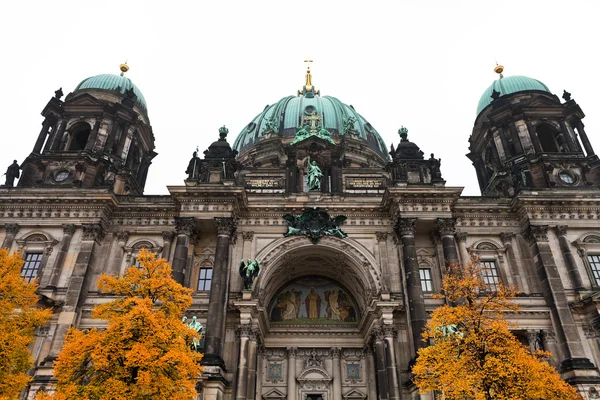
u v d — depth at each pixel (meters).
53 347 39.97
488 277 47.16
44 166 52.03
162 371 25.39
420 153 53.75
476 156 65.12
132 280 29.55
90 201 47.91
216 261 43.91
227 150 53.72
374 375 47.62
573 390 28.09
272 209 49.28
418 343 40.19
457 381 25.67
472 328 28.36
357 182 55.41
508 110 58.41
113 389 23.67
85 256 44.94
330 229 48.44
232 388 39.81
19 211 47.88
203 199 47.22
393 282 45.97
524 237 48.72
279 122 78.69
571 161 53.53
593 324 42.22
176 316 29.38
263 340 49.78
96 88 59.94
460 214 49.69
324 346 50.50
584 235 47.97
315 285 55.03
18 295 29.56
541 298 44.59
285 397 47.72
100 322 42.69
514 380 25.94
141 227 48.94
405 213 47.03
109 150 54.38
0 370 26.20
